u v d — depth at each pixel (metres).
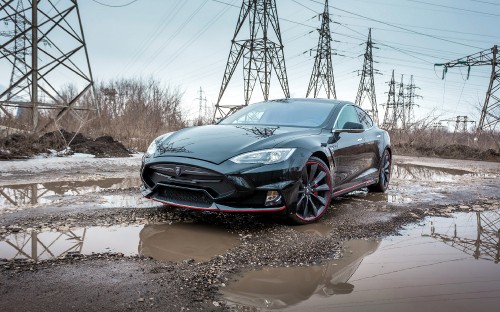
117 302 1.69
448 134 18.27
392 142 17.94
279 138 3.41
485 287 1.97
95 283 1.89
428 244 2.79
